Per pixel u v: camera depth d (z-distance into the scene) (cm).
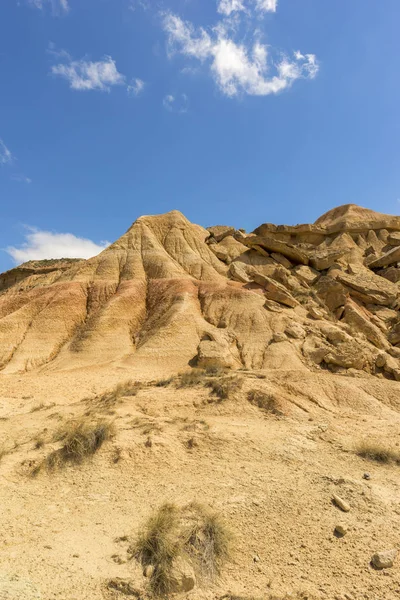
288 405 1504
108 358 3122
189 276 4347
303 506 812
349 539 714
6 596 501
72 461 972
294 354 2639
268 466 1011
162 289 4012
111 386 2180
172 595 568
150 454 1013
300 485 906
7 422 1405
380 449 1152
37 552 629
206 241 5544
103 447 1027
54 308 3844
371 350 2620
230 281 4062
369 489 897
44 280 5300
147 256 4653
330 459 1092
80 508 789
